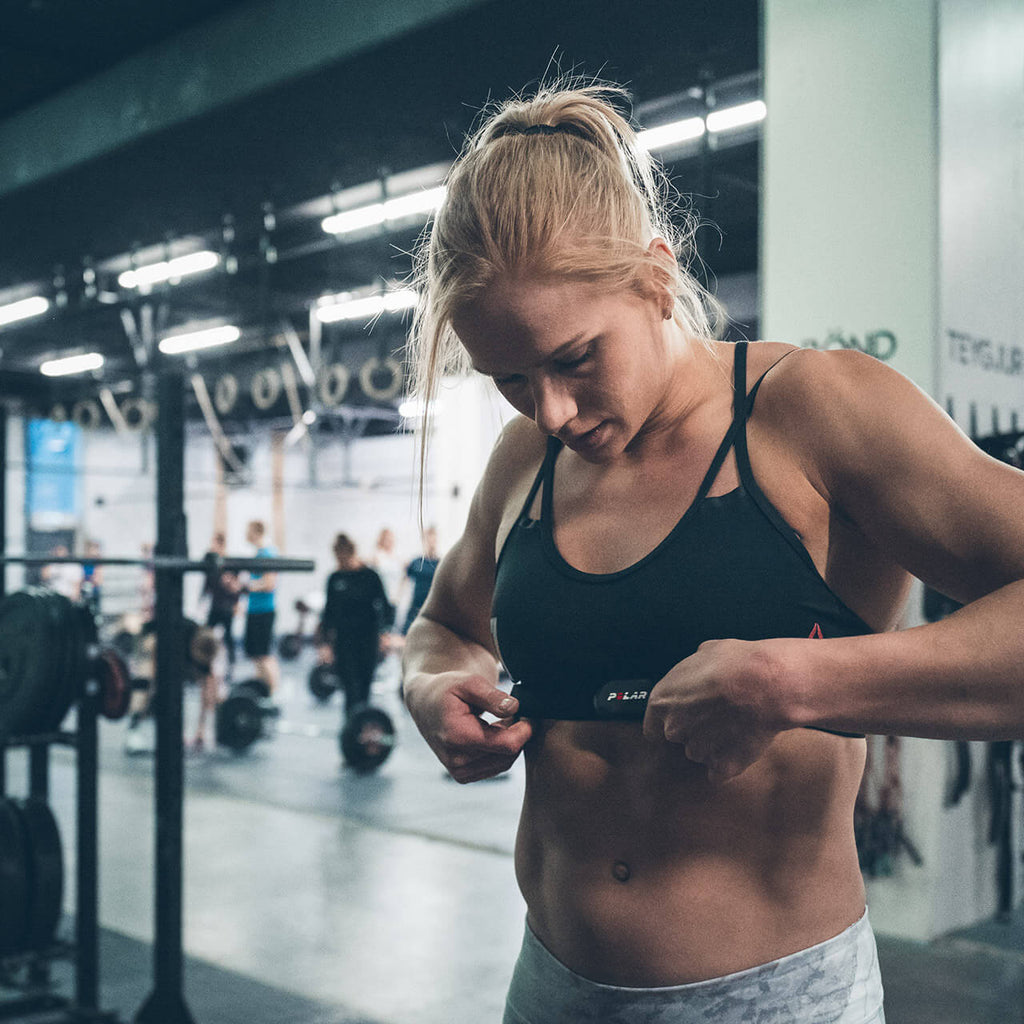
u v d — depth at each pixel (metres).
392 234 7.76
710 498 0.69
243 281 9.33
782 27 3.47
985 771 3.37
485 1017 2.59
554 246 0.62
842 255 3.33
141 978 2.87
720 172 6.21
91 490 14.31
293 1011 2.62
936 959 3.01
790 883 0.70
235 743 6.46
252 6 5.21
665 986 0.70
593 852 0.74
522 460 0.87
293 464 15.70
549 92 0.79
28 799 2.58
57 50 5.82
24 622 2.54
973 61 3.28
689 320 0.76
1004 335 3.41
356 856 4.07
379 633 6.32
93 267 8.80
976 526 0.60
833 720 0.58
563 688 0.74
